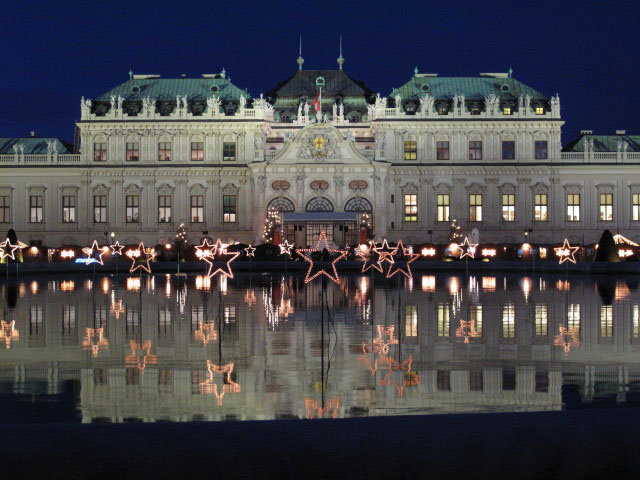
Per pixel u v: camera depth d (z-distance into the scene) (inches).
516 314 1556.3
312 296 2064.5
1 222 4995.1
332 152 4773.6
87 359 1010.7
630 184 4982.8
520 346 1114.1
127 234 4975.4
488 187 4968.0
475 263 3577.8
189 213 4980.3
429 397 754.8
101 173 4972.9
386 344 1145.4
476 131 4968.0
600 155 4982.8
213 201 4970.5
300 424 197.5
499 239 4968.0
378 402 732.7
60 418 669.3
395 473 186.1
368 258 4143.7
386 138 4965.6
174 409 706.8
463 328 1331.2
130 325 1397.6
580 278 2923.2
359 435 192.4
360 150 4820.4
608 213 4990.2
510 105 5027.1
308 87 5438.0
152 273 3526.1
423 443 190.7
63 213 5002.5
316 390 797.2
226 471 180.2
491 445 190.1
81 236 4975.4
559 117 4953.3
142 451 180.1
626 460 189.0
